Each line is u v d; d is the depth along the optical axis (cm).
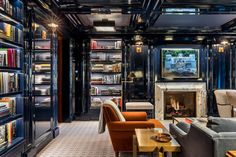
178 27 733
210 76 759
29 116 389
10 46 354
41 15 440
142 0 467
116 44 773
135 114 471
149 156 411
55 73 540
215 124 231
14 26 362
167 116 775
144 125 392
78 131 602
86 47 761
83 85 758
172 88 763
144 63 764
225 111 643
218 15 594
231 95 634
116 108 404
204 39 757
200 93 763
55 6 477
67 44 723
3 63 325
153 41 757
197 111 765
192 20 652
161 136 314
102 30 727
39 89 514
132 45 764
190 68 770
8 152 313
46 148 452
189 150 257
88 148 454
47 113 513
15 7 353
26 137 376
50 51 517
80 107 759
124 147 396
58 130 566
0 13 306
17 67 362
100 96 785
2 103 337
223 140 205
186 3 488
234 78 758
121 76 766
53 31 521
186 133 285
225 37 752
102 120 435
